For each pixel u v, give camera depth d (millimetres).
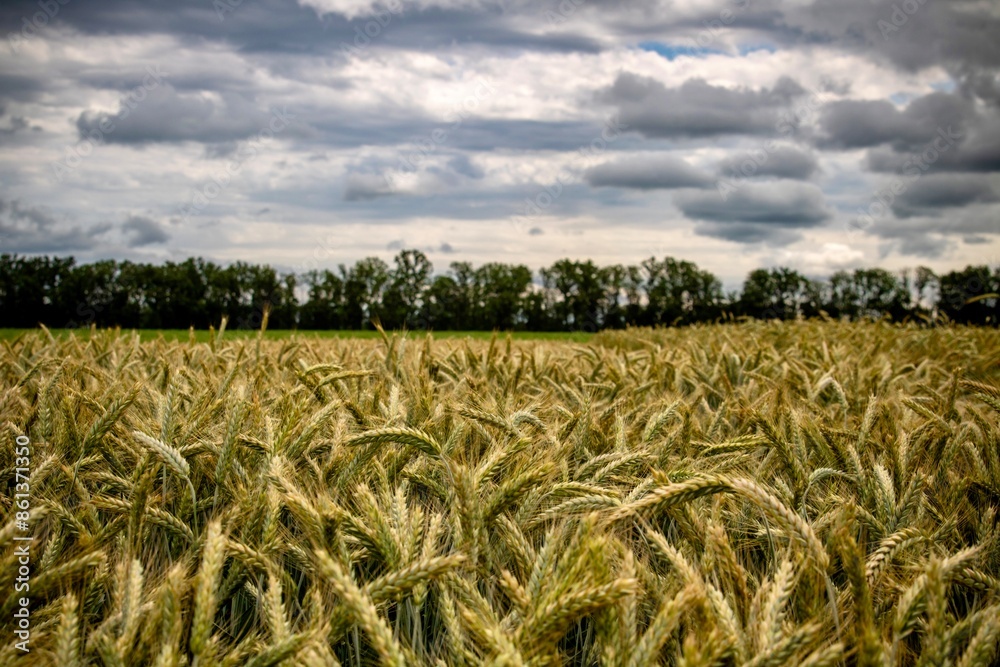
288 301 70688
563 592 1630
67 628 1700
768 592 1887
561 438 3588
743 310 77688
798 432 3254
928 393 5031
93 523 2529
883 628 1898
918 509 2596
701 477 1866
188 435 3230
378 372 5633
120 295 65688
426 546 2045
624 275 85438
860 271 59594
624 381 5566
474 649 1932
